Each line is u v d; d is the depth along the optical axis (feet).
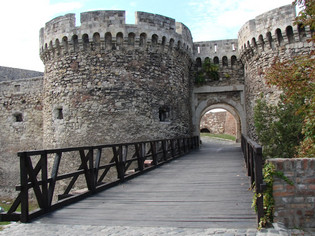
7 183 65.57
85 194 22.17
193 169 34.19
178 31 55.06
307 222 14.65
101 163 45.32
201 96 64.64
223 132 122.52
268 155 41.27
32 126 64.49
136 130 46.68
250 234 13.50
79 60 47.42
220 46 63.36
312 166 14.89
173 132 51.47
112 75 46.73
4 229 15.31
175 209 18.24
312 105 24.72
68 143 46.70
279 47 50.31
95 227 15.46
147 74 48.62
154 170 34.65
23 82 66.18
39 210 17.60
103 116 45.98
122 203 20.24
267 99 50.72
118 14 47.29
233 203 18.85
